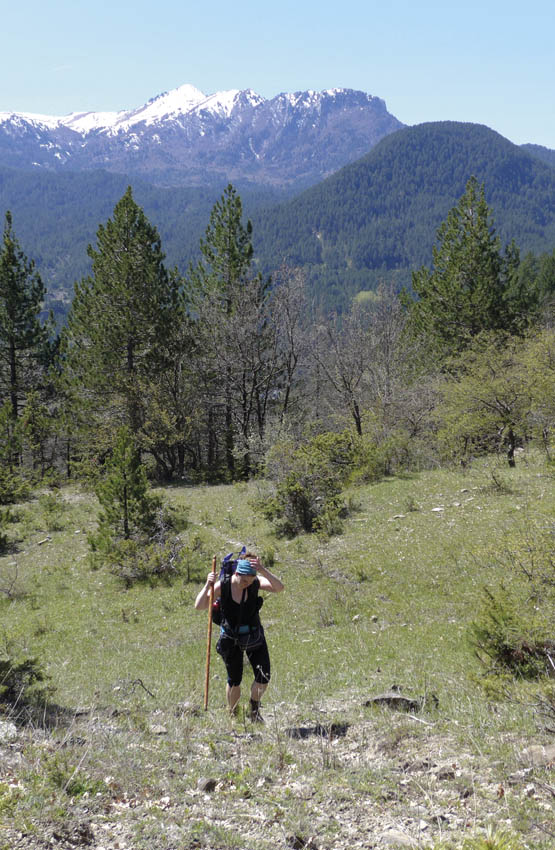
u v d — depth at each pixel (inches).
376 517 1027.9
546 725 280.4
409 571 788.0
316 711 343.3
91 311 1876.2
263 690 304.8
